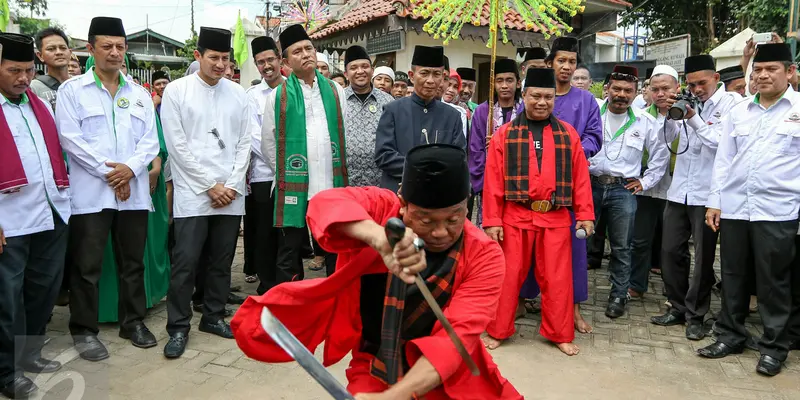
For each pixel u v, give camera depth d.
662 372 4.03
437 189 1.77
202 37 4.35
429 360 1.74
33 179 3.64
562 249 4.33
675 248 4.85
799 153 3.86
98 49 4.12
